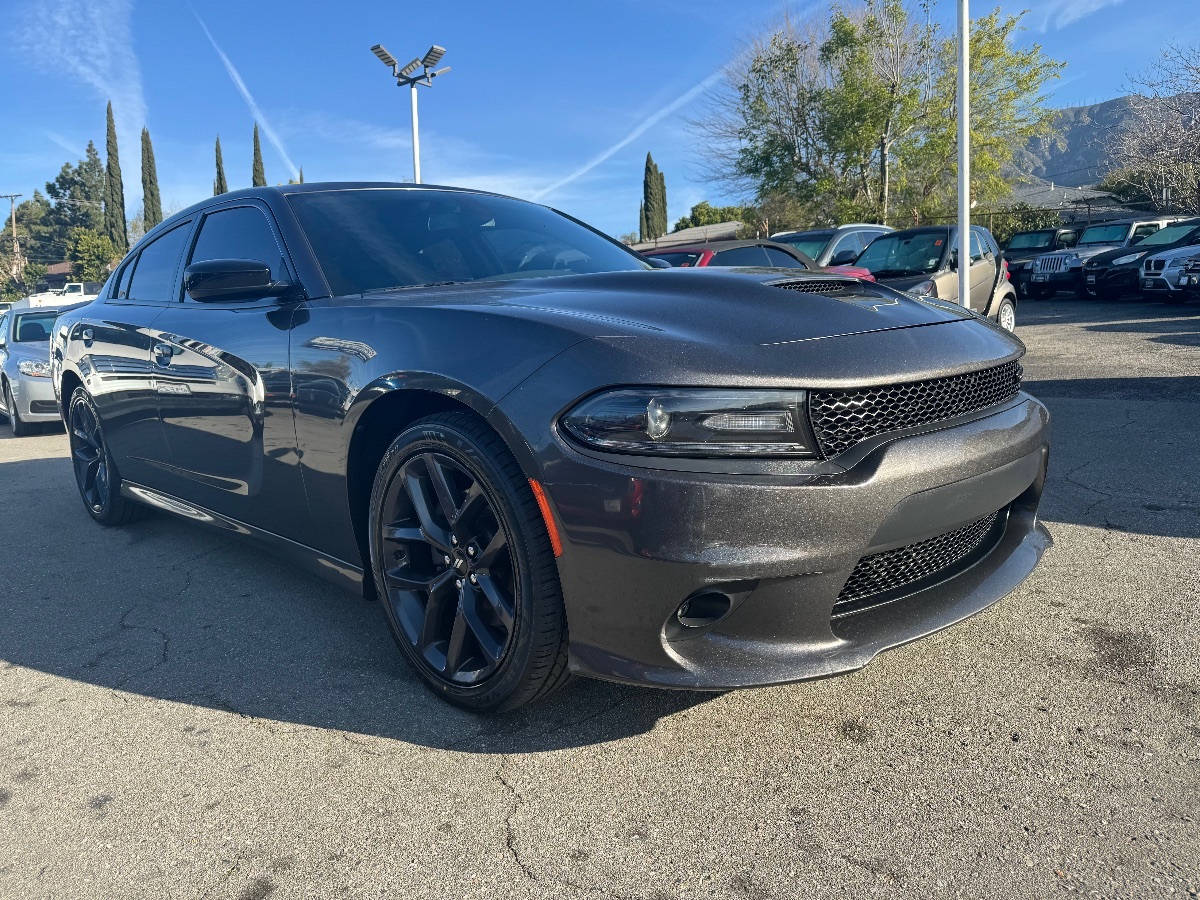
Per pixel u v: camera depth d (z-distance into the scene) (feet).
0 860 5.54
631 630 5.81
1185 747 6.12
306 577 10.87
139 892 5.18
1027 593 8.98
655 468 5.59
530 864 5.27
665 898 4.92
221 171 270.46
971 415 6.78
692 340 6.08
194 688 7.86
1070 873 4.94
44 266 224.33
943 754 6.21
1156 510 11.41
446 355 6.68
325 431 7.72
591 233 11.20
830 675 5.85
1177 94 80.84
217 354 9.21
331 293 8.37
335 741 6.81
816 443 5.80
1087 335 32.96
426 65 60.13
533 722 6.96
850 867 5.09
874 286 8.30
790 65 83.71
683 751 6.43
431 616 7.20
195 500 10.64
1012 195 93.20
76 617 9.80
